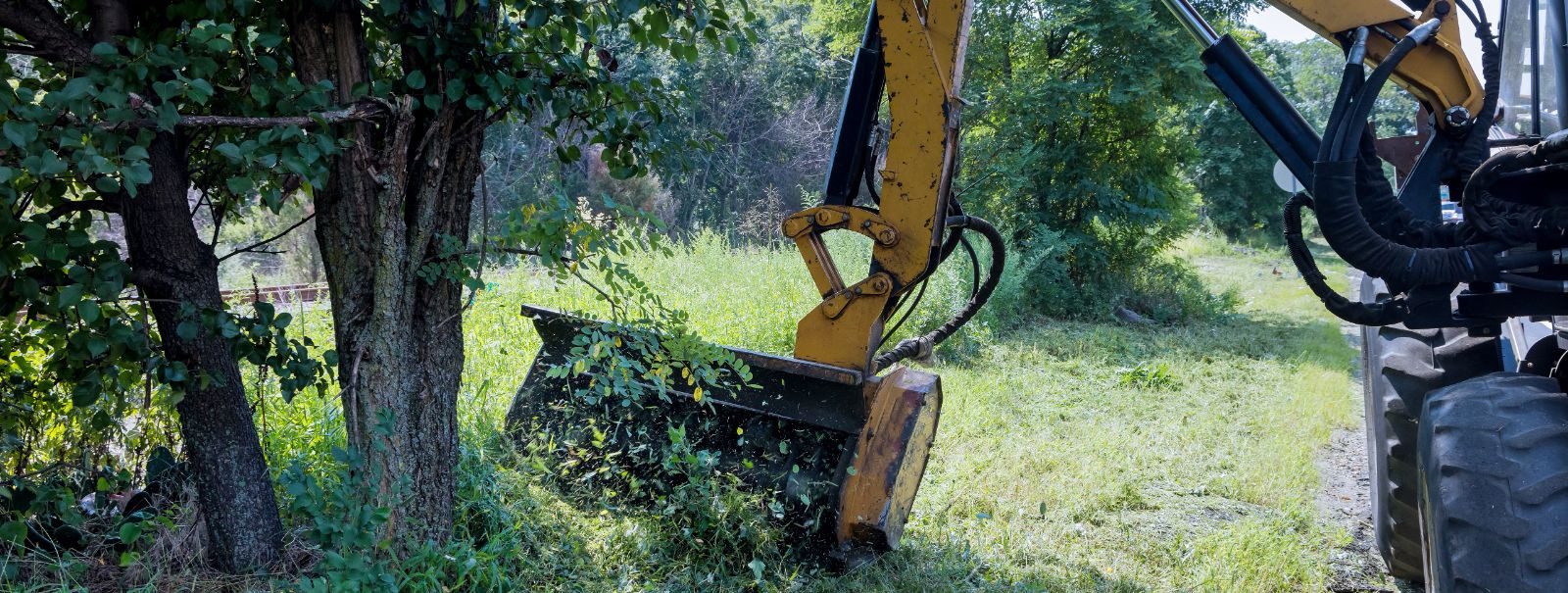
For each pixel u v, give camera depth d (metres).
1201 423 6.40
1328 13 3.14
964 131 13.41
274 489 3.39
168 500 3.18
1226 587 3.82
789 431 3.66
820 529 3.51
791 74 28.42
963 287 9.12
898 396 3.60
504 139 19.42
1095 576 3.89
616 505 3.83
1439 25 2.82
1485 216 2.59
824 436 3.59
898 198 3.53
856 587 3.47
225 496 2.82
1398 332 3.65
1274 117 3.18
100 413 2.78
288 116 2.42
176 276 2.60
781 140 26.84
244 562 2.86
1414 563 3.82
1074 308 12.55
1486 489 2.25
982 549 4.06
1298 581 3.99
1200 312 13.10
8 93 1.95
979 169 13.10
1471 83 2.96
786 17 29.38
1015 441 5.70
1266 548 4.17
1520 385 2.44
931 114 3.45
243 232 10.84
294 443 3.76
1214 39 3.28
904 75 3.47
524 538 3.50
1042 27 13.05
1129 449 5.73
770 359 3.57
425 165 2.79
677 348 3.16
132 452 3.46
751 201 25.08
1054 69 13.50
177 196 2.58
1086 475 5.08
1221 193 35.75
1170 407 6.96
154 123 2.21
